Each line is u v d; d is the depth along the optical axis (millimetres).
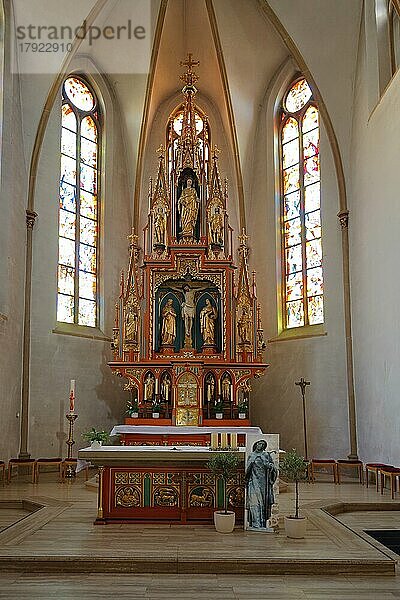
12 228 15148
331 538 9086
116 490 10141
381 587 7293
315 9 16125
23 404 15617
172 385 15961
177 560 7902
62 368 16609
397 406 13086
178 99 19766
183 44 18766
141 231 19109
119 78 18672
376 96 14938
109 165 18734
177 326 16797
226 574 7824
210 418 16031
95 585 7332
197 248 16750
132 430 15109
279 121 19234
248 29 17875
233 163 19281
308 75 16828
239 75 18547
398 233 13109
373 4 15102
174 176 17328
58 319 16906
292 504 11734
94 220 18422
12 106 15219
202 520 10070
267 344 18250
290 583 7457
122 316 16516
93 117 18750
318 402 16734
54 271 16781
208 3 17078
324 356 16781
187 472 10172
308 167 18234
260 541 8875
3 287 14672
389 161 13680
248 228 19234
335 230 17000
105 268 18234
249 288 17141
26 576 7695
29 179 16250
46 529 9633
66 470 15102
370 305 14875
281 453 10789
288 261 18469
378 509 11891
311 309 17594
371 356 14773
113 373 16953
